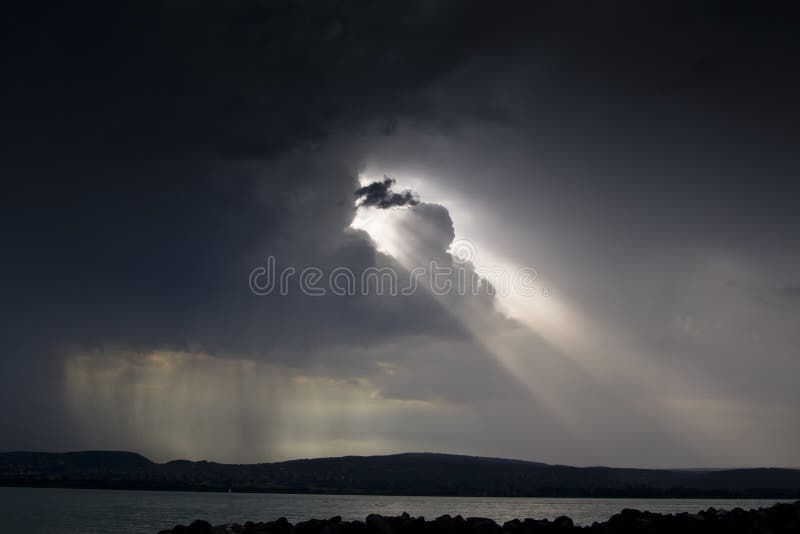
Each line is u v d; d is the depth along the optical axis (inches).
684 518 1568.7
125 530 4635.8
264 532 1654.8
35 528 4707.2
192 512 6850.4
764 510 1626.5
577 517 6082.7
